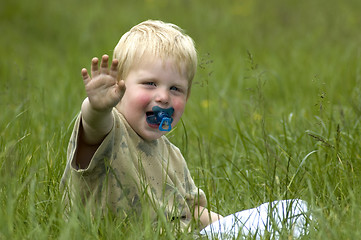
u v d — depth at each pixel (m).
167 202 4.29
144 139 4.49
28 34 16.98
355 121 6.59
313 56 13.61
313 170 5.44
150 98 4.37
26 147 5.59
